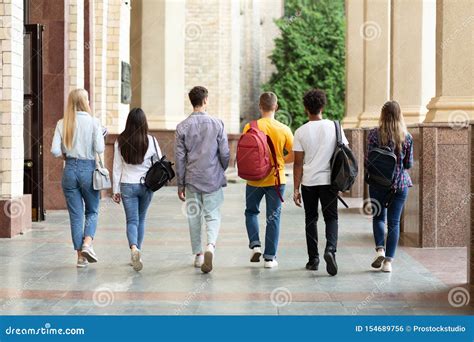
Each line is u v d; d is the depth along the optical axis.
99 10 46.59
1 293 18.33
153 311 16.59
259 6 118.94
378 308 16.92
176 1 55.72
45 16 36.56
